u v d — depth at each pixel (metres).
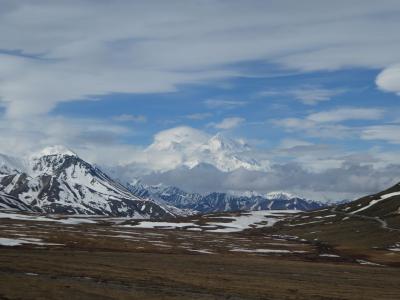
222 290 66.88
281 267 110.06
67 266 83.44
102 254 118.38
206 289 67.06
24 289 55.72
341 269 113.00
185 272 87.25
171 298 57.06
